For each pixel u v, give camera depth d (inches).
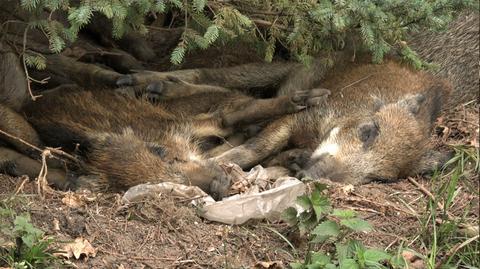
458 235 104.5
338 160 114.6
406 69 126.3
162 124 114.1
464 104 128.9
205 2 101.7
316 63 124.3
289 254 98.7
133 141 109.2
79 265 94.6
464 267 101.9
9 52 110.5
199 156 110.3
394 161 115.8
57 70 117.9
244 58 126.5
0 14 109.3
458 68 131.4
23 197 99.6
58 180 106.8
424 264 100.3
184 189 103.0
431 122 123.8
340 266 94.7
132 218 100.4
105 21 121.0
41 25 99.7
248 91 124.9
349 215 96.3
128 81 115.9
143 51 125.0
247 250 98.9
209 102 119.1
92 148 109.2
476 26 131.4
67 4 98.3
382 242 102.7
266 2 108.4
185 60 125.5
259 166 112.0
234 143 118.3
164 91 116.6
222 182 105.9
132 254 96.7
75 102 114.3
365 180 114.5
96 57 122.9
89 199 102.0
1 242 93.2
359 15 106.3
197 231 99.7
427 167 117.3
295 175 113.1
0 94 111.5
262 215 101.8
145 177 106.4
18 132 108.8
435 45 130.4
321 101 118.4
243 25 109.3
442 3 109.8
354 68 124.9
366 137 117.0
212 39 102.1
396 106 120.2
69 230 97.6
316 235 97.2
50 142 111.1
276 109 116.6
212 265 96.7
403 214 107.2
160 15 121.9
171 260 96.7
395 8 108.0
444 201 108.3
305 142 118.7
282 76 124.9
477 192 111.8
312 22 109.0
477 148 118.3
